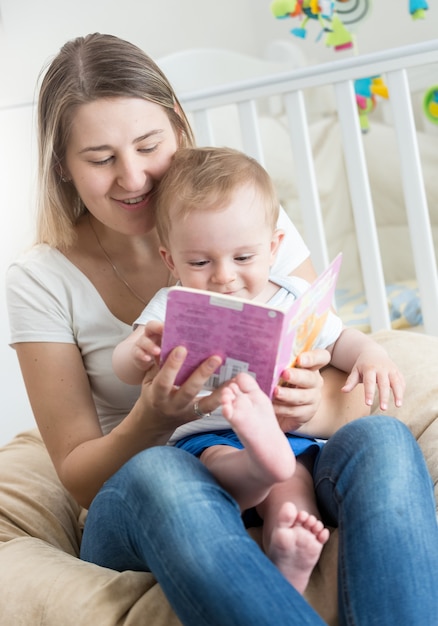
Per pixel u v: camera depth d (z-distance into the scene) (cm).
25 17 375
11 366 242
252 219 143
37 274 162
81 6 389
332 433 156
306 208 248
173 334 125
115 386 164
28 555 147
